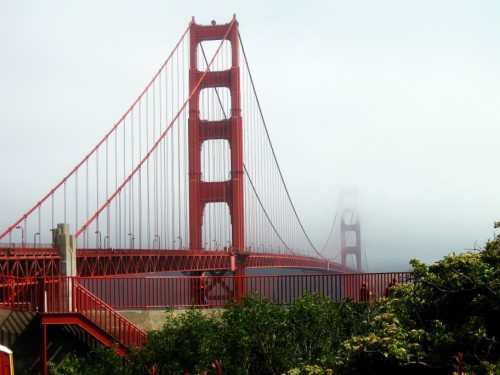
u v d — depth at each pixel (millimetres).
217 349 18359
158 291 24188
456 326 13734
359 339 13438
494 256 14539
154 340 18906
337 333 19219
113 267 49312
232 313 19422
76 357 20375
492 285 13609
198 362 18031
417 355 12891
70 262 40281
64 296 23641
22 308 22375
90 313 21859
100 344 21688
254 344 18609
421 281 14867
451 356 13133
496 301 13500
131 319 22703
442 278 14648
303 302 19375
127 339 21922
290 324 19125
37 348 21750
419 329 13773
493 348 13297
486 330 13500
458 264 14375
